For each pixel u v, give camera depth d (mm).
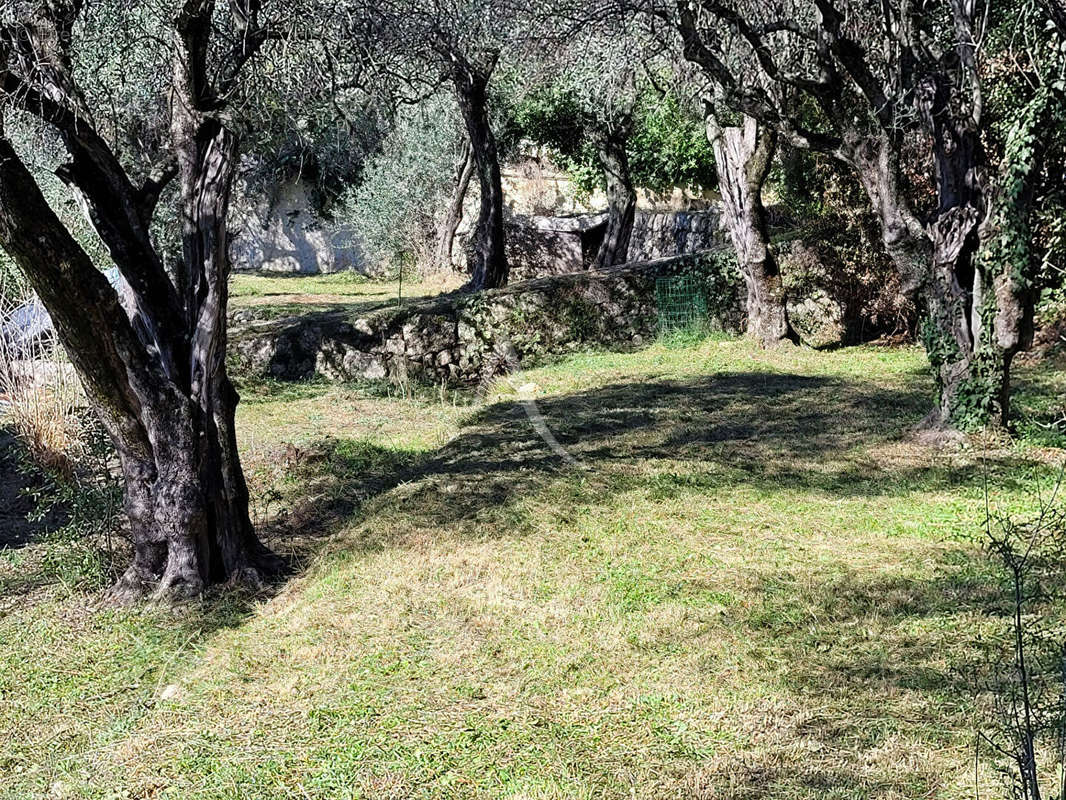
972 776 3752
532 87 18906
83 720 4836
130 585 6383
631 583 6094
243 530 6645
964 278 9234
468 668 5059
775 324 15766
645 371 14422
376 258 26969
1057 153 8688
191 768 4258
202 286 6344
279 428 11664
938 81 9133
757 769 3932
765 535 6992
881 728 4199
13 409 9078
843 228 15742
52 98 5840
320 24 6984
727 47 11812
